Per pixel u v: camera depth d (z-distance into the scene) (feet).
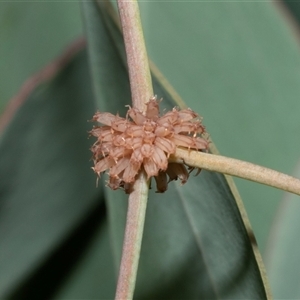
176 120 0.63
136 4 0.63
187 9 0.77
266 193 0.80
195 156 0.62
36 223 0.79
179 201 0.69
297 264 0.77
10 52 0.87
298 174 0.77
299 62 0.78
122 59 0.67
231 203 0.65
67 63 0.75
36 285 0.80
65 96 0.76
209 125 0.79
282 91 0.79
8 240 0.78
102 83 0.68
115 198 0.69
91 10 0.67
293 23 0.78
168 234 0.69
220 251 0.67
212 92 0.79
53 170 0.77
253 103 0.79
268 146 0.79
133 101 0.63
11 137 0.75
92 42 0.68
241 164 0.61
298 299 0.77
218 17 0.78
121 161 0.63
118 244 0.70
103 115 0.64
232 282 0.67
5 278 0.79
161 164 0.62
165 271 0.70
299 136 0.79
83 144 0.78
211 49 0.78
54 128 0.76
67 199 0.79
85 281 0.82
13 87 0.86
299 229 0.78
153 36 0.78
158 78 0.66
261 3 0.77
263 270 0.64
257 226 0.80
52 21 0.86
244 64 0.78
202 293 0.69
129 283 0.62
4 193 0.77
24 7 0.85
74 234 0.80
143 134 0.62
